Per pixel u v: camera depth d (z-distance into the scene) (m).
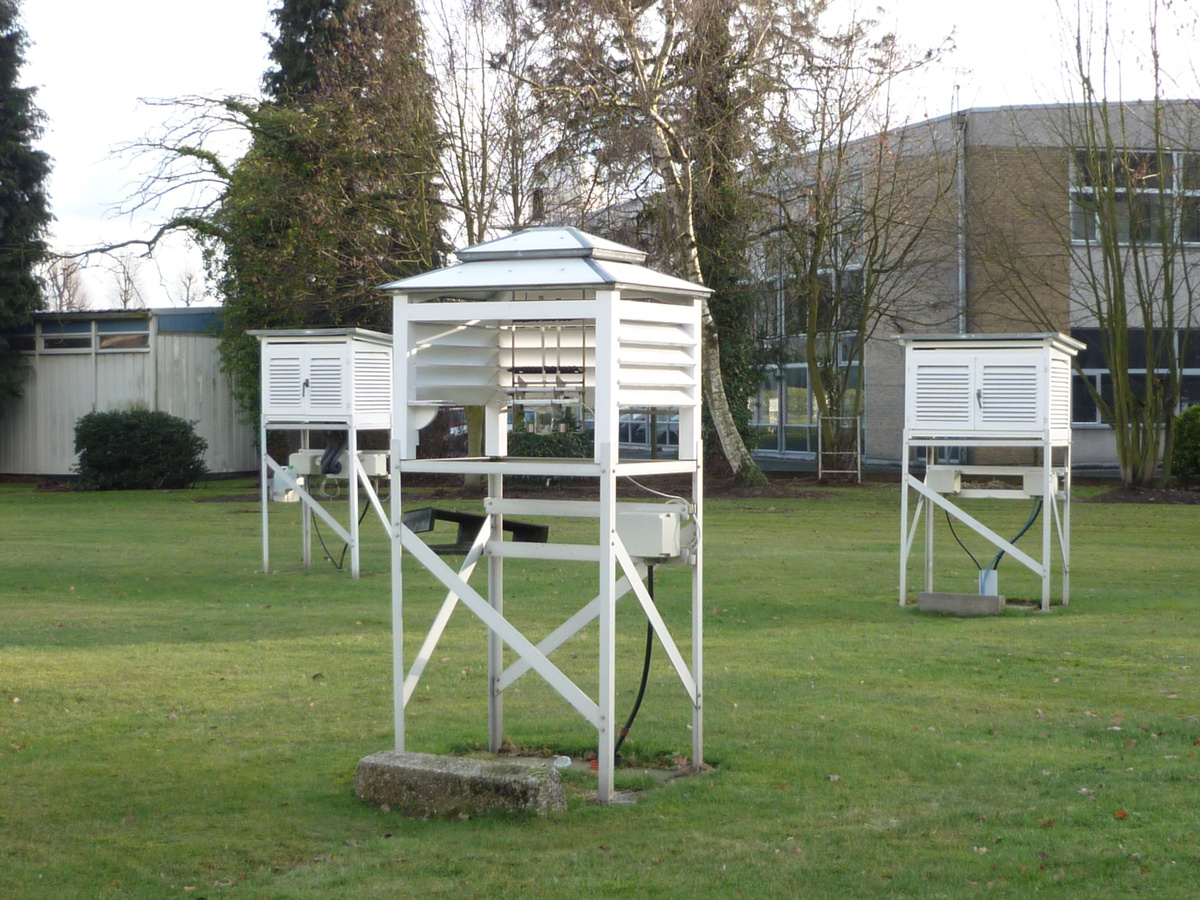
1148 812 5.39
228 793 5.84
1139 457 24.88
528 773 5.51
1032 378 11.32
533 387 6.40
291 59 34.59
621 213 24.98
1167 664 8.80
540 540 6.68
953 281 29.19
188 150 29.27
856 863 4.80
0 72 32.91
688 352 6.09
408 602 12.10
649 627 6.32
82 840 5.20
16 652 9.43
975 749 6.54
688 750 6.55
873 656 9.21
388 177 26.12
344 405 13.69
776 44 24.52
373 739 6.83
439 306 5.81
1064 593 11.81
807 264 27.72
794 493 24.47
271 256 27.73
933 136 26.58
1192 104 25.20
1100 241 28.36
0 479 32.81
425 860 4.88
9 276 31.53
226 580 13.69
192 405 31.80
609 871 4.73
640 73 22.98
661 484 26.89
